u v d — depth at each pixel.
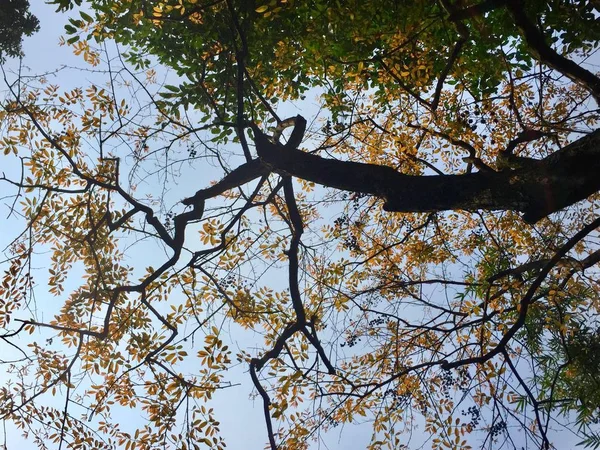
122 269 5.59
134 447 4.70
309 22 5.76
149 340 5.16
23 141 5.41
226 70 6.00
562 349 5.12
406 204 4.35
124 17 5.89
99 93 5.39
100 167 5.53
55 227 5.45
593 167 3.61
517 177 3.95
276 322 5.69
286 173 4.82
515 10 4.24
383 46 6.16
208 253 4.97
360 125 6.74
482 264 6.06
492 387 4.66
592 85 4.26
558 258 3.94
